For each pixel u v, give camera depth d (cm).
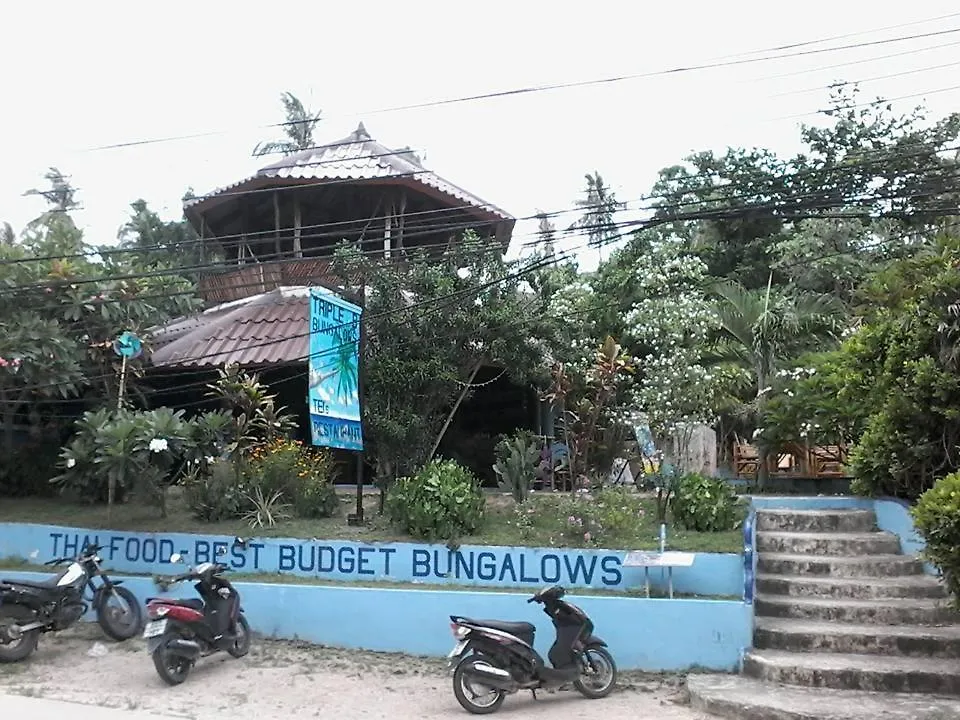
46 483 1323
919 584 879
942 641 761
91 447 1123
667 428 1298
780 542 987
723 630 798
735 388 1442
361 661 841
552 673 710
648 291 1528
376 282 1186
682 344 1398
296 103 2542
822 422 1248
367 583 952
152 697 722
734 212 948
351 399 1065
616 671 779
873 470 1052
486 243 1279
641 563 830
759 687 718
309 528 1055
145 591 984
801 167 1928
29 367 1203
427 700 723
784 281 2202
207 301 1658
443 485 1009
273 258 1603
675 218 978
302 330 1402
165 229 2733
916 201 1077
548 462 1445
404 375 1128
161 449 1061
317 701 718
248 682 770
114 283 1327
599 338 1559
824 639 784
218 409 1455
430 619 872
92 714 662
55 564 921
